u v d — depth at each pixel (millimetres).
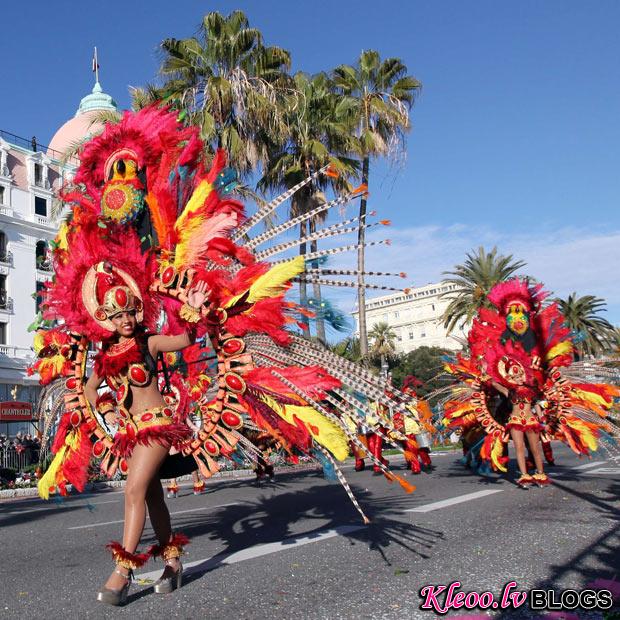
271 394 4047
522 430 8398
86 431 4172
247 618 3287
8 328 38594
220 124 19375
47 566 4863
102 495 11641
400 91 24656
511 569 4180
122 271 3924
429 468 12469
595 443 8562
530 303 8820
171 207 4336
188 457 4082
